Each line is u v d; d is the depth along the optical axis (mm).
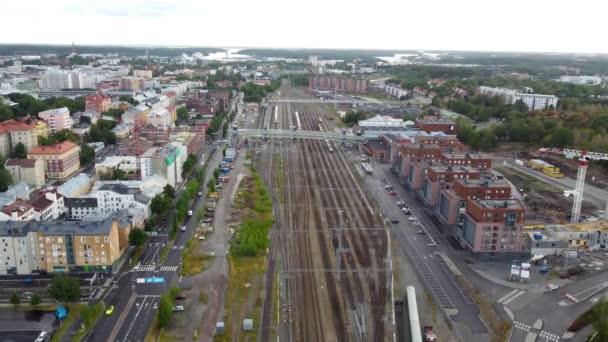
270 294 196875
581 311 186875
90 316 171625
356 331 173375
